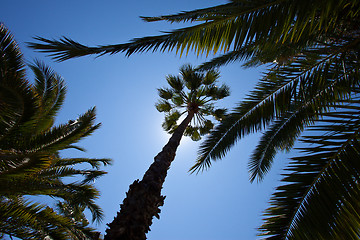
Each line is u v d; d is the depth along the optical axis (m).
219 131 5.89
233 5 2.54
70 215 11.09
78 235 6.54
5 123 5.01
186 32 2.67
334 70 3.74
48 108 7.20
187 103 10.27
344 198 2.33
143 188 3.66
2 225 4.65
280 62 4.36
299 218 2.43
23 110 4.86
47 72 7.07
